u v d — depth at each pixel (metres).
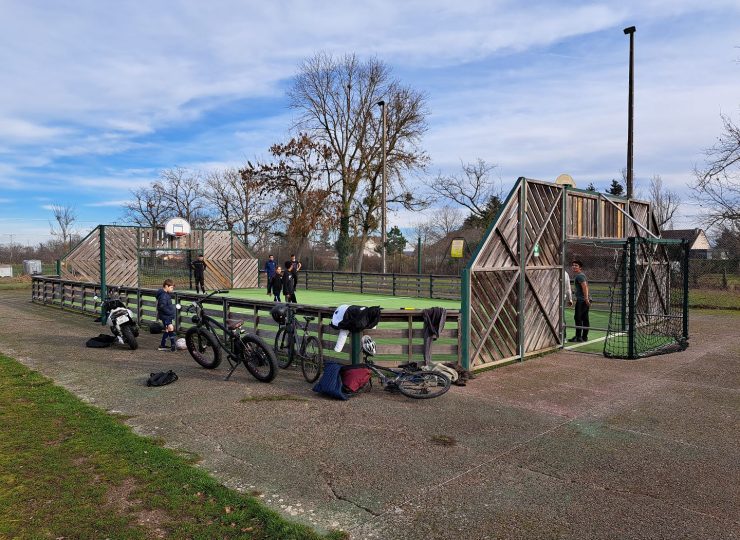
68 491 3.88
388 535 3.34
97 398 6.49
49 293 17.94
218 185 47.28
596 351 9.77
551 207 9.76
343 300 20.86
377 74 34.50
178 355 9.19
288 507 3.71
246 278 27.81
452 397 6.61
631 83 19.86
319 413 5.91
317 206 34.84
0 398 6.35
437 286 21.48
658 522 3.52
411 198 35.16
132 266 23.77
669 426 5.52
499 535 3.35
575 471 4.36
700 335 11.72
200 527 3.40
